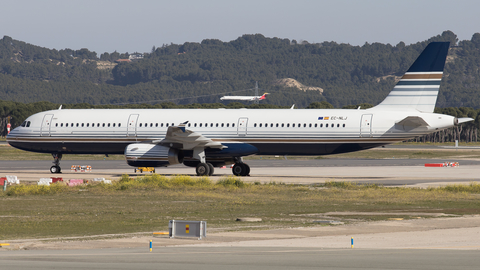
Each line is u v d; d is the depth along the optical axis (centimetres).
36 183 14038
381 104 15775
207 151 16338
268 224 7338
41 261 4794
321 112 15788
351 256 5050
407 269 4403
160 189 12394
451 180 15175
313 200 10325
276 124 15875
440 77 15250
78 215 8325
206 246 5703
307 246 5706
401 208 9119
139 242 5975
